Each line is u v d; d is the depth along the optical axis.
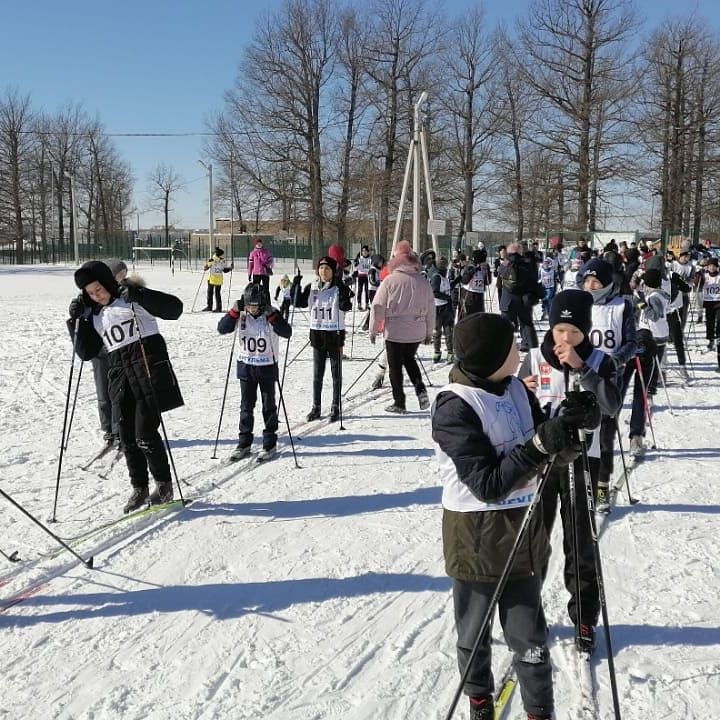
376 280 20.95
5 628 3.94
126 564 4.70
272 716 3.20
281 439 7.69
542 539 2.78
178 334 15.95
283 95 44.12
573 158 41.12
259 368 6.77
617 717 2.73
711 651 3.63
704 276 13.73
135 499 5.61
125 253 64.25
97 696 3.36
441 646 3.76
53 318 18.78
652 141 40.88
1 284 33.09
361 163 46.12
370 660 3.63
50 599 4.25
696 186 43.38
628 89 39.91
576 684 3.40
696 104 41.25
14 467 6.68
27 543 4.99
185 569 4.63
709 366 12.38
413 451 7.21
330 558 4.78
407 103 43.88
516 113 46.81
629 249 11.48
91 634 3.88
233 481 6.31
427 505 5.73
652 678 3.43
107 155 70.62
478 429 2.60
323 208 46.94
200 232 78.19
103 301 5.43
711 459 6.95
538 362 3.94
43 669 3.57
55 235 75.12
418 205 19.80
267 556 4.82
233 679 3.48
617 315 5.02
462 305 13.35
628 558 4.73
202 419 8.51
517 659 2.77
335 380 8.44
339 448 7.35
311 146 45.47
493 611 2.57
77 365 11.98
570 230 42.19
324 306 8.25
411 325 8.68
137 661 3.64
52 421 8.37
